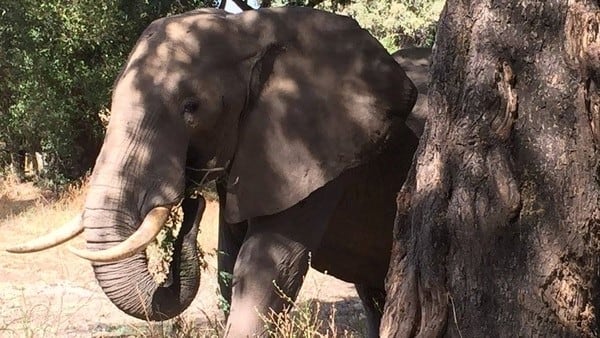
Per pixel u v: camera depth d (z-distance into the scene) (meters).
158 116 5.25
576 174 3.43
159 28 5.51
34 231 15.25
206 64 5.37
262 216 5.44
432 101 3.78
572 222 3.42
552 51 3.50
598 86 3.44
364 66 5.66
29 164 29.48
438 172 3.68
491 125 3.54
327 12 5.80
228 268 5.84
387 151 5.78
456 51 3.67
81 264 12.41
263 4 10.81
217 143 5.39
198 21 5.50
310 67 5.59
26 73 19.95
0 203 19.86
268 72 5.52
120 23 18.62
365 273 6.35
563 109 3.46
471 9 3.65
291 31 5.63
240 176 5.43
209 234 12.77
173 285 5.42
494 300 3.48
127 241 5.05
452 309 3.58
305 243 5.43
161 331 5.66
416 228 3.76
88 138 22.56
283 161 5.42
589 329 3.43
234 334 5.14
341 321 8.30
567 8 3.48
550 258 3.41
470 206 3.54
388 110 5.64
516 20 3.55
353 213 5.87
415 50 7.27
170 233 5.49
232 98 5.38
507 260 3.47
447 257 3.61
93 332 7.65
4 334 6.63
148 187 5.19
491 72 3.54
